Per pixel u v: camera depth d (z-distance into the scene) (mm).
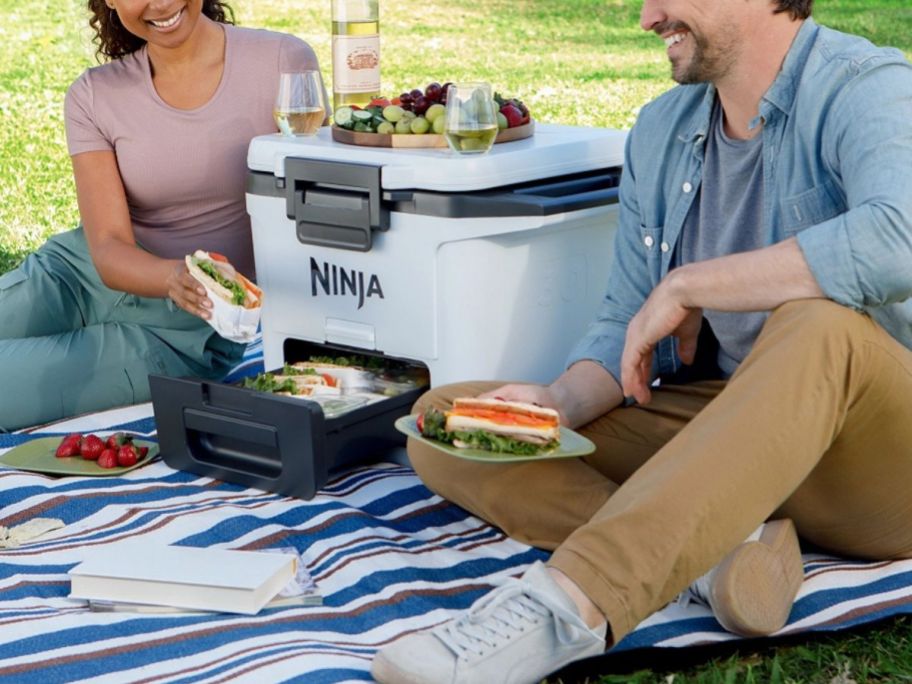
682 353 2291
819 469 2117
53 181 5930
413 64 8820
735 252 2311
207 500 2631
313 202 2740
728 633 2068
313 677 1875
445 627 1861
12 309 3191
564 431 2289
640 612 1845
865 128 2053
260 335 3820
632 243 2490
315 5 10352
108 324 3205
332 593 2211
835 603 2166
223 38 3096
